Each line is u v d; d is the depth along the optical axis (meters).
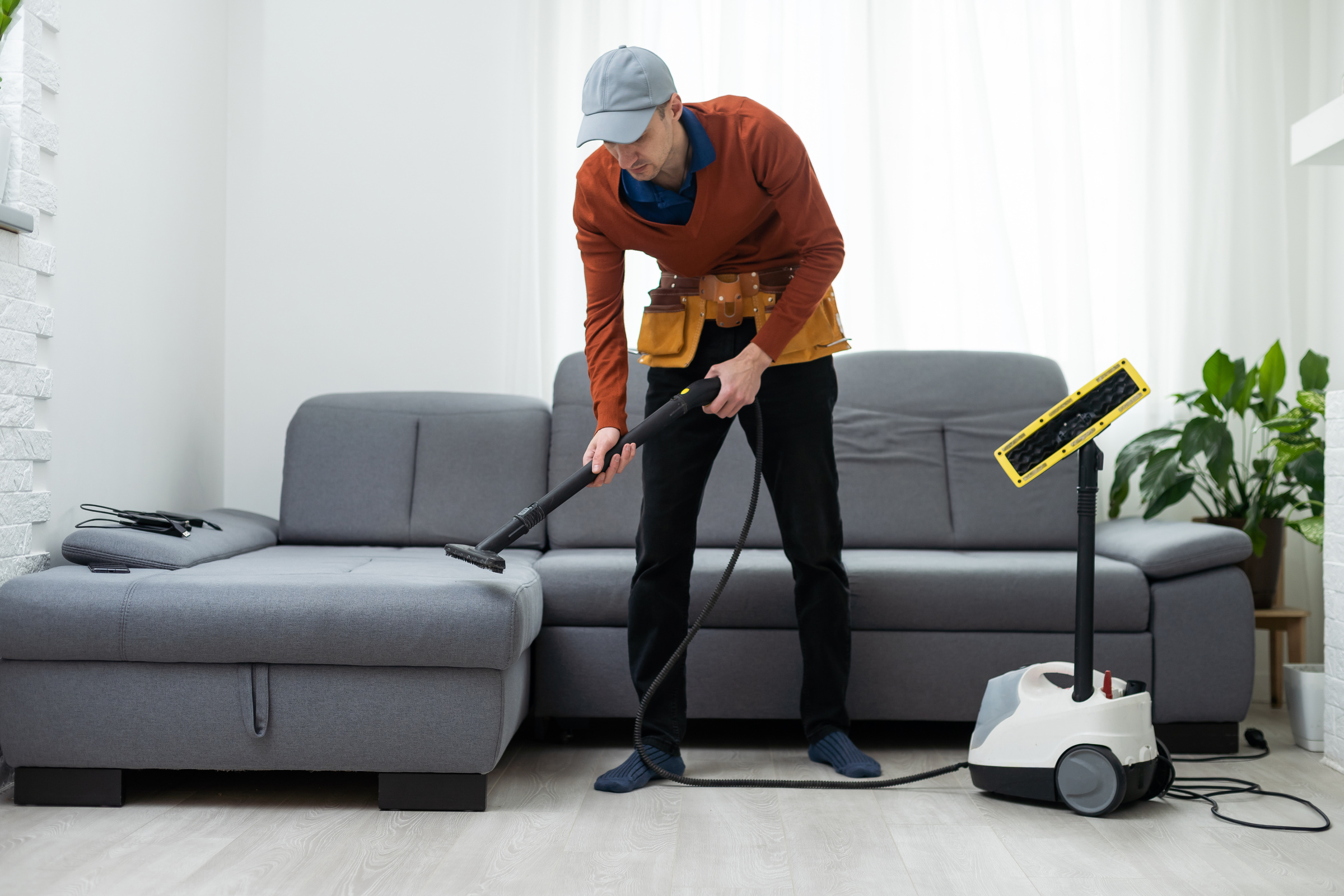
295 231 2.99
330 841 1.54
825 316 1.79
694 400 1.60
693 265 1.71
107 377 2.29
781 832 1.58
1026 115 2.93
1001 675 2.03
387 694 1.68
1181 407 2.86
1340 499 1.98
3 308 1.87
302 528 2.55
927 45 2.95
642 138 1.44
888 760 2.04
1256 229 2.88
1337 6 2.89
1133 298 2.90
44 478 2.03
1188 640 2.07
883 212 2.88
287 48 3.00
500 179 3.00
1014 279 2.86
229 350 2.98
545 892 1.34
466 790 1.69
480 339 3.00
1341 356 2.85
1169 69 2.92
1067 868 1.43
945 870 1.42
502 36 3.01
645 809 1.70
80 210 2.18
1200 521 2.71
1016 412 2.63
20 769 1.70
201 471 2.80
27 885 1.36
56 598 1.65
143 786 1.83
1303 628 2.54
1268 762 2.03
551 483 2.59
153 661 1.67
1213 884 1.37
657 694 1.87
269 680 1.68
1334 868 1.43
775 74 2.90
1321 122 2.10
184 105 2.70
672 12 2.93
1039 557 2.28
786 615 2.08
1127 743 1.65
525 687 2.00
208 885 1.36
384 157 3.00
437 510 2.56
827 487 1.83
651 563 1.85
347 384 2.99
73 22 2.15
